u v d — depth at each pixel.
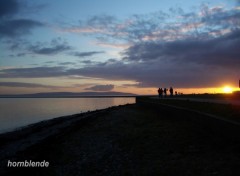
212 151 12.65
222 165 10.77
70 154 16.67
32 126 46.41
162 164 12.21
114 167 13.20
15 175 13.97
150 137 17.58
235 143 12.59
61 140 21.55
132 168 12.57
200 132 16.36
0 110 128.12
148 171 11.66
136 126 23.42
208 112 19.42
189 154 12.88
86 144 18.92
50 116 88.94
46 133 30.55
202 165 11.16
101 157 15.16
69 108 141.62
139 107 47.44
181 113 21.77
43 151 18.16
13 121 72.00
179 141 15.37
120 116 33.78
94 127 26.66
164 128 19.80
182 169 11.13
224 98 39.59
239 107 18.81
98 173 12.79
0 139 29.34
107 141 18.86
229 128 13.26
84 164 14.34
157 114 30.36
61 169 14.05
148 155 13.96
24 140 27.39
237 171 9.94
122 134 20.44
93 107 144.75
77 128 27.75
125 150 15.71
